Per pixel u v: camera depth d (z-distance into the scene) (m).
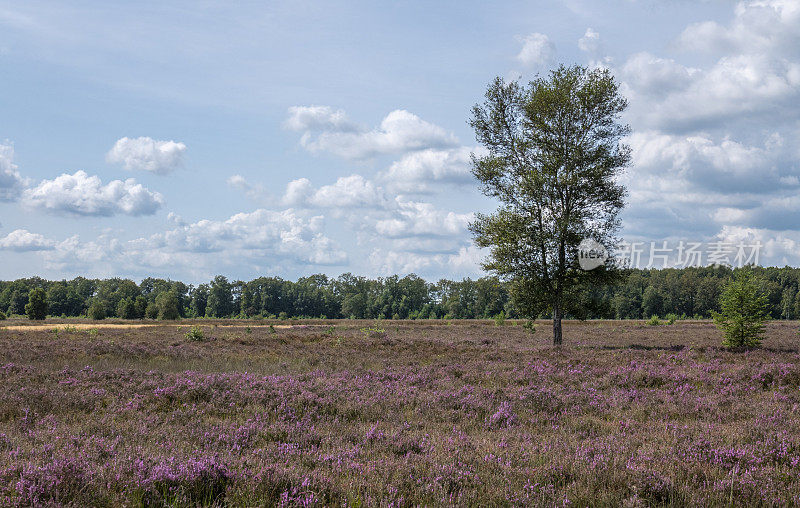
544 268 28.62
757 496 4.62
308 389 10.27
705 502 4.45
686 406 9.04
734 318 22.25
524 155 29.80
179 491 4.36
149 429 7.04
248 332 40.53
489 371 13.65
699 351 19.91
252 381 11.06
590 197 28.30
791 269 180.12
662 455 5.86
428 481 4.85
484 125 30.06
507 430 7.38
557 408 9.18
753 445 6.31
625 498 4.51
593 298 30.06
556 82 28.97
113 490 4.37
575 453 5.90
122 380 11.35
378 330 42.91
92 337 31.72
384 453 5.90
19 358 16.92
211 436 6.59
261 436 6.75
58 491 4.15
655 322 65.12
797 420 7.75
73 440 6.15
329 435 6.79
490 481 4.91
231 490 4.41
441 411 8.70
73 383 10.89
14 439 6.15
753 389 10.84
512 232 28.38
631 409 8.97
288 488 4.52
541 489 4.68
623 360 16.12
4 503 3.92
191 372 12.70
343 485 4.64
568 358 16.73
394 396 9.91
